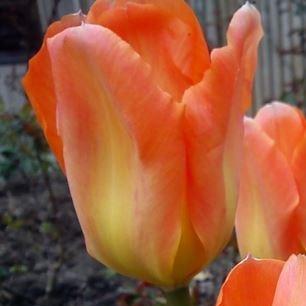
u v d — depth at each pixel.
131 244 0.27
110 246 0.27
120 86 0.25
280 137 0.33
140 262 0.27
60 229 1.30
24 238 1.40
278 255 0.32
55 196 1.48
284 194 0.32
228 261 1.06
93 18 0.27
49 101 0.28
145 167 0.26
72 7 1.34
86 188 0.27
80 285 1.25
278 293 0.21
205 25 1.55
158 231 0.27
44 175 1.33
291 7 1.54
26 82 0.28
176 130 0.26
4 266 1.32
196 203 0.26
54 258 1.33
